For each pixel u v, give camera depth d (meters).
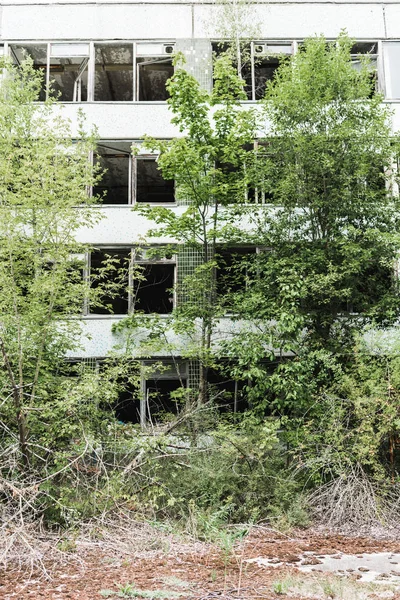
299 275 14.26
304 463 11.79
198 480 11.10
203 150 14.91
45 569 7.62
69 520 9.35
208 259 16.69
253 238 15.68
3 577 7.43
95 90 21.05
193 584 6.98
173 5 21.31
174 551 8.73
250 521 10.60
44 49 21.25
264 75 21.02
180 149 14.55
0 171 11.32
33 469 9.87
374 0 21.31
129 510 9.96
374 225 15.00
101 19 21.28
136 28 21.25
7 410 10.51
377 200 15.24
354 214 14.81
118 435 11.38
